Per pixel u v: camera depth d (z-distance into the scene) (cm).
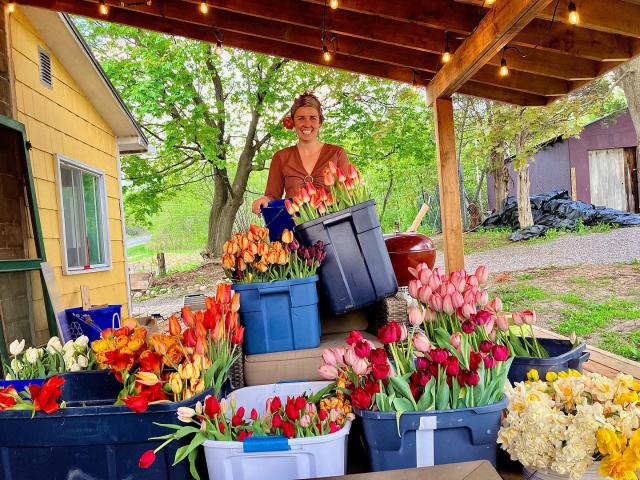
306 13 434
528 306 790
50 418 116
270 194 291
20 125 419
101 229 682
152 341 127
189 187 2377
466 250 1361
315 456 113
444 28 399
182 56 1444
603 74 450
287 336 200
